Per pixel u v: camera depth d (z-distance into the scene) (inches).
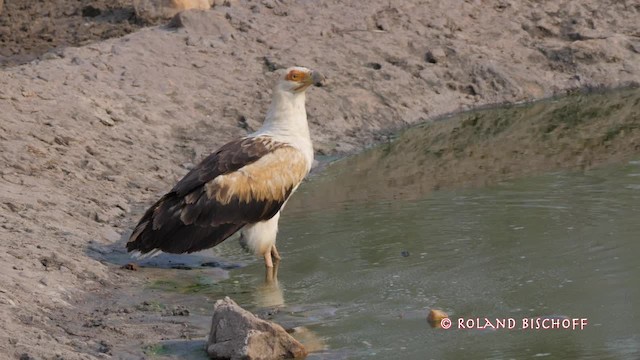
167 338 426.6
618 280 471.8
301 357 408.5
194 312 459.5
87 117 721.0
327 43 916.6
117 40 871.7
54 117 704.4
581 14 1028.5
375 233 559.5
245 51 878.4
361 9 971.3
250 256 540.1
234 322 409.1
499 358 402.6
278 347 407.5
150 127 743.1
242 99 810.8
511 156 725.3
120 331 431.5
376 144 786.2
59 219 557.9
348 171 708.0
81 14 1018.7
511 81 921.5
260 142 516.1
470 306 456.4
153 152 709.9
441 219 576.7
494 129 817.5
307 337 430.9
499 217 573.3
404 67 907.4
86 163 659.4
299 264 521.7
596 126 811.4
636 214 561.9
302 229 574.9
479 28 992.9
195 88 811.4
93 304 463.5
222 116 783.7
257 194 504.4
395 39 942.4
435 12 994.1
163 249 498.0
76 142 682.2
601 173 657.6
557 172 668.1
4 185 587.8
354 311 458.9
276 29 919.0
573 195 607.8
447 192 633.0
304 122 531.5
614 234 531.2
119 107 753.6
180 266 524.1
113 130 719.7
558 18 1021.8
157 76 811.4
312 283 494.9
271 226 511.8
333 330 438.0
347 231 566.3
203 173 504.1
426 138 797.9
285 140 521.3
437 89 893.2
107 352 408.5
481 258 511.2
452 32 977.5
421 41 949.8
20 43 971.3
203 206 496.7
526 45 979.9
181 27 895.7
